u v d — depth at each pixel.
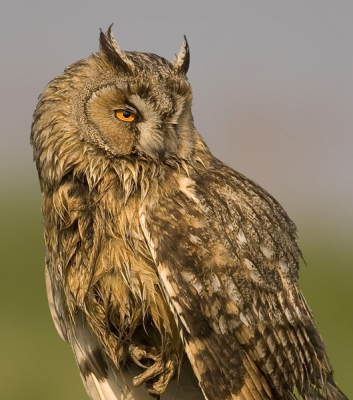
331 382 12.62
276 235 12.38
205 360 11.62
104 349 12.40
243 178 12.84
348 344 24.36
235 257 11.84
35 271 27.31
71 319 12.55
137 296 11.81
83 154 12.20
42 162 12.52
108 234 11.88
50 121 12.37
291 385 12.13
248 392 11.77
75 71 12.37
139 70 12.19
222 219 11.97
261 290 11.95
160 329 11.94
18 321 24.64
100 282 11.98
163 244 11.63
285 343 12.06
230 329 11.73
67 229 12.23
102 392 12.53
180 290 11.55
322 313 25.95
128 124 12.17
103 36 12.45
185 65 12.80
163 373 12.14
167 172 12.19
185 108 12.45
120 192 12.05
